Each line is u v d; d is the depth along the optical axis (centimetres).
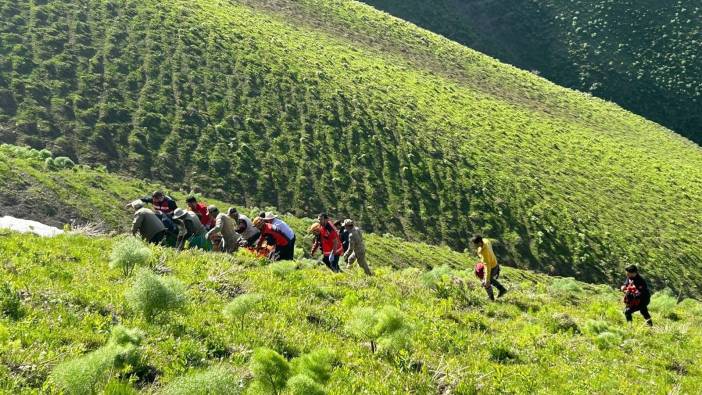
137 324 798
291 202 5366
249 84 6956
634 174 8338
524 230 6144
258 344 840
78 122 5228
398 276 1708
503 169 7144
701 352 1413
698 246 6794
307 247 4162
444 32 18488
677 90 16188
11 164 3534
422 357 962
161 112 5853
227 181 5275
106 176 4266
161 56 6806
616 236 6456
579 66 17225
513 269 5141
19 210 3041
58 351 670
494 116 8869
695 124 15500
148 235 1473
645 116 15762
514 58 18100
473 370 966
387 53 10288
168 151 5347
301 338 910
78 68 5997
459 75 10525
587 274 5797
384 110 7519
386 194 5984
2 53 5703
